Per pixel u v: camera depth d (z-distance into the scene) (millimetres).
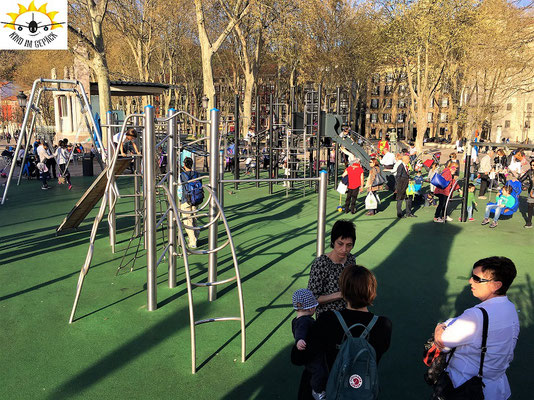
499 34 12344
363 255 8281
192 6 48500
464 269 7453
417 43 34406
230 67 62312
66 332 5020
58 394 3828
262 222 11117
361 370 2369
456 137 52406
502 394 2545
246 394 3859
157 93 23641
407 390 3949
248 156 20406
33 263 7512
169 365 4336
